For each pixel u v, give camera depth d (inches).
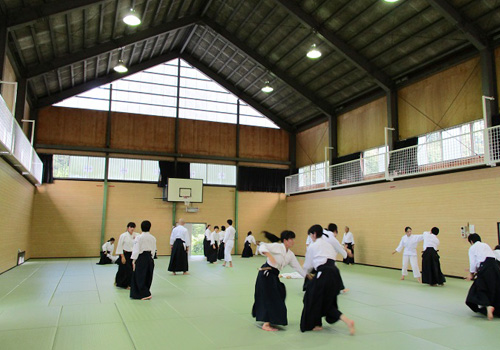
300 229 830.5
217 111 863.1
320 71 701.9
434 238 405.7
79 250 723.4
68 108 752.3
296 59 698.2
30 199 661.3
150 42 712.4
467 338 196.1
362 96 717.9
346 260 634.8
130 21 425.7
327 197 747.4
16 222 538.6
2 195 435.8
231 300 294.0
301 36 643.5
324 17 574.9
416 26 524.7
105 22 561.3
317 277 205.5
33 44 522.6
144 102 805.9
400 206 573.9
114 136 774.5
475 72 515.8
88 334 195.5
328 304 205.6
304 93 757.9
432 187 524.4
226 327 212.2
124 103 791.1
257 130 894.4
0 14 425.1
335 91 734.5
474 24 483.8
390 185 596.7
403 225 564.4
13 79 543.5
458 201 485.1
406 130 617.3
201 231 827.4
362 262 638.5
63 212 723.4
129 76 800.3
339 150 768.3
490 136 452.4
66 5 456.1
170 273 478.9
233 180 860.6
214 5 659.4
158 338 189.3
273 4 599.8
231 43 708.0
